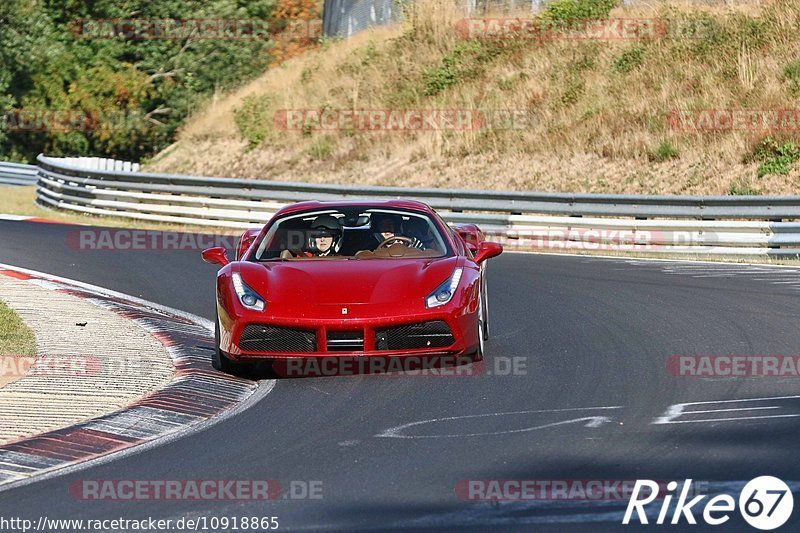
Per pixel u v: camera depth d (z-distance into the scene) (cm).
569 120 8144
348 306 2677
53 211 7769
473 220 6094
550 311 3719
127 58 13275
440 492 1739
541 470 1856
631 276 4581
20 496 1773
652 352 2964
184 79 12962
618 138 7675
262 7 13412
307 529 1572
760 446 1970
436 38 9994
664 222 5516
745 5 8938
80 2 13075
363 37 10925
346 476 1848
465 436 2112
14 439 2112
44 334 3191
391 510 1648
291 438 2134
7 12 12331
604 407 2341
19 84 12450
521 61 9144
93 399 2445
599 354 2956
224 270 2884
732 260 5175
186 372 2747
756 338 3112
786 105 7444
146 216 7044
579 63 8831
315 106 9681
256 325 2680
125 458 2008
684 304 3781
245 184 6725
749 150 7012
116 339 3170
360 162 8656
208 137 10175
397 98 9294
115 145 12494
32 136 12488
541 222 5900
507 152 8038
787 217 5212
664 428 2136
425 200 6312
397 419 2273
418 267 2841
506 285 4378
